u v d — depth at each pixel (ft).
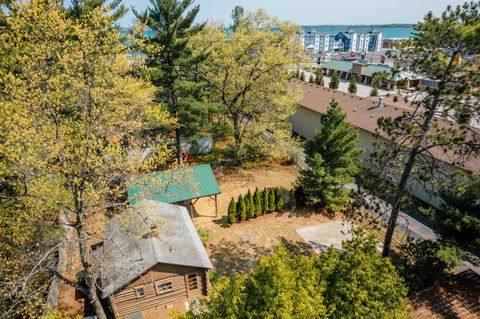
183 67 85.46
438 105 45.60
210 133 101.50
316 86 147.54
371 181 54.08
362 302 31.83
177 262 50.83
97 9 41.32
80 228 41.68
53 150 37.22
